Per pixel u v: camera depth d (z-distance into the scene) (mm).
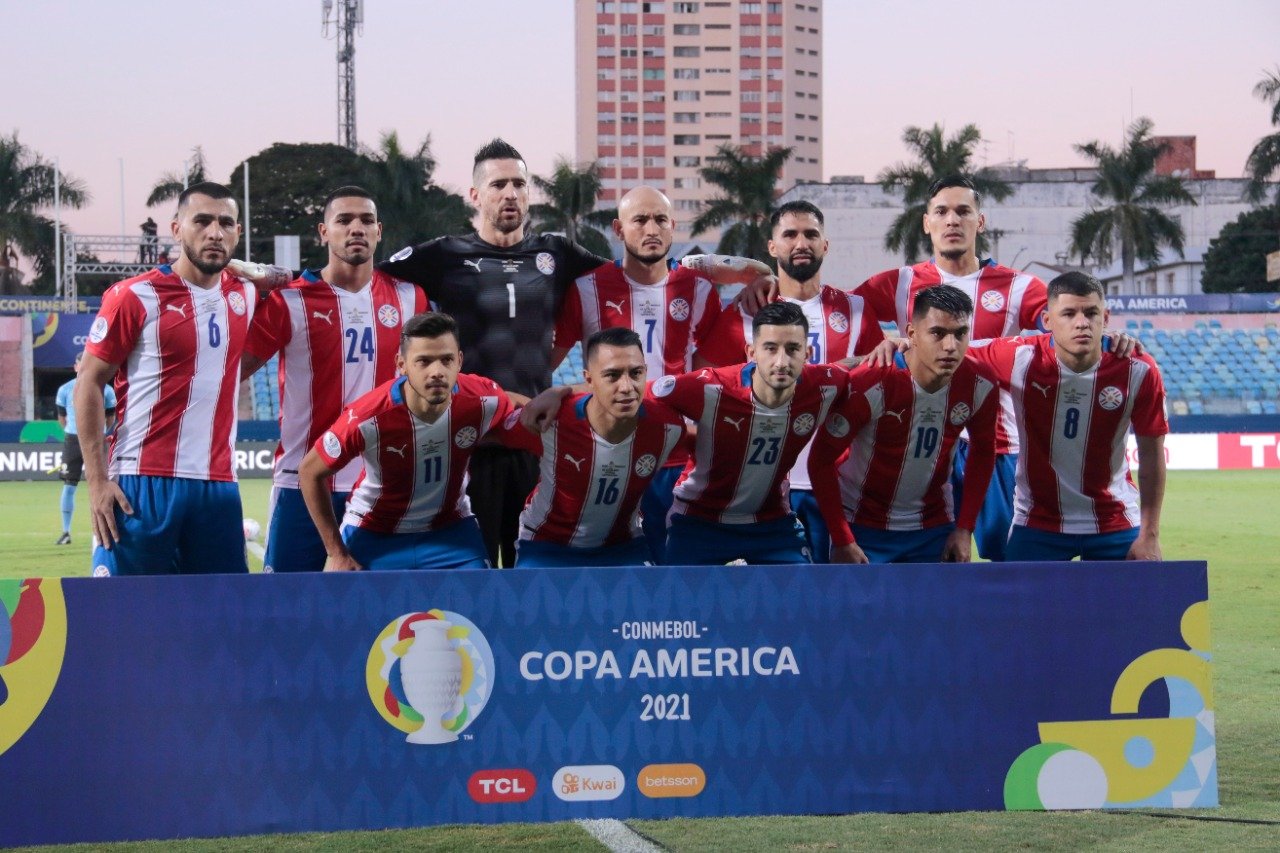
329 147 57844
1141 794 4016
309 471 4645
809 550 5676
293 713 3801
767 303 5773
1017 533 5516
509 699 3871
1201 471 24109
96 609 3736
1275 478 21938
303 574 3807
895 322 6125
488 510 5406
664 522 5785
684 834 3768
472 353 5434
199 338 5086
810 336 5758
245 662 3785
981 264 6094
